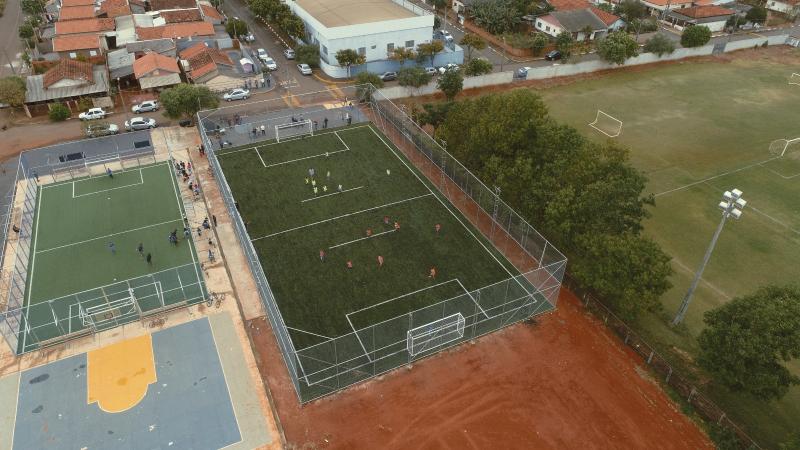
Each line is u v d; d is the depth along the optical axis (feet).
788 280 163.43
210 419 119.75
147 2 394.73
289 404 123.54
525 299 148.56
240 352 135.54
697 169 223.10
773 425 119.03
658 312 149.07
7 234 171.94
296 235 174.60
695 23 396.16
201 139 226.99
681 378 127.85
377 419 120.88
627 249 132.36
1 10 373.20
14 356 131.95
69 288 151.84
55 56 303.07
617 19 379.14
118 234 174.19
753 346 107.45
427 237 175.32
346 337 132.67
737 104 289.12
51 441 114.21
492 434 118.32
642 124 262.67
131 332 139.64
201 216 183.83
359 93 264.72
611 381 130.72
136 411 120.67
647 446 116.47
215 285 155.53
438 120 224.53
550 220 154.10
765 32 410.93
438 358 135.54
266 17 359.05
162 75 270.87
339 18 325.62
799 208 199.00
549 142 169.58
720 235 182.70
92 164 209.77
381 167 212.64
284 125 239.50
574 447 116.26
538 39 337.93
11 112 248.93
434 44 307.37
